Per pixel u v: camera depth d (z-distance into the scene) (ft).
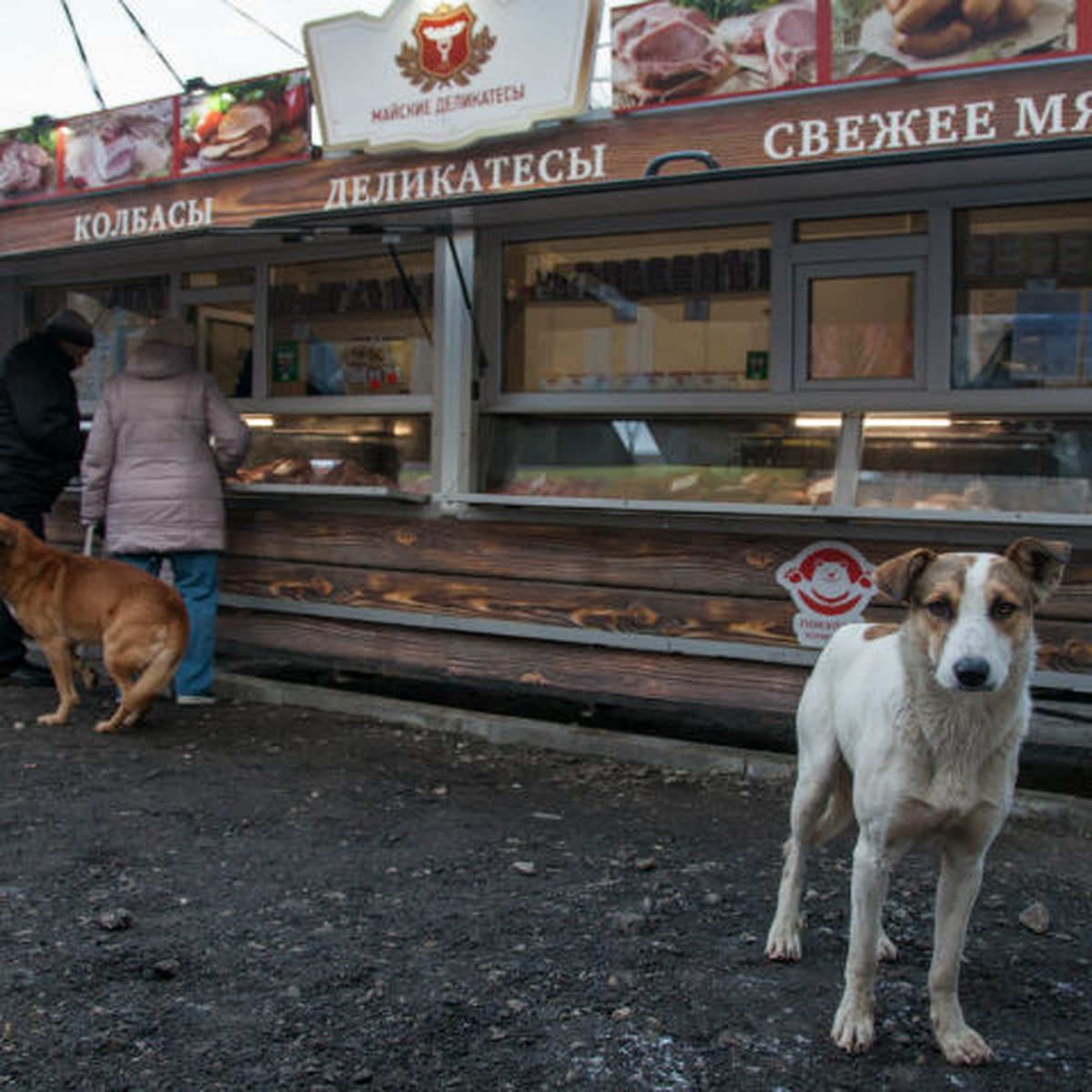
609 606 17.78
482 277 19.35
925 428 16.51
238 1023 8.72
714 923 10.98
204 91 21.16
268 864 12.30
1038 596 8.18
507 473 19.45
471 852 12.86
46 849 12.50
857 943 8.54
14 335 25.40
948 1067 8.35
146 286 24.02
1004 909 11.56
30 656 23.90
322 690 20.13
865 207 16.79
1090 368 15.99
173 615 17.80
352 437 21.06
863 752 8.61
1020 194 15.89
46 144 23.30
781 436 17.43
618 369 18.97
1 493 20.20
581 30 17.38
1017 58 14.99
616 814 14.39
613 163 17.70
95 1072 7.95
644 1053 8.45
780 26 16.34
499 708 20.18
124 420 19.17
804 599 16.38
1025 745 18.03
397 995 9.27
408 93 18.89
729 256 18.08
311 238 19.51
